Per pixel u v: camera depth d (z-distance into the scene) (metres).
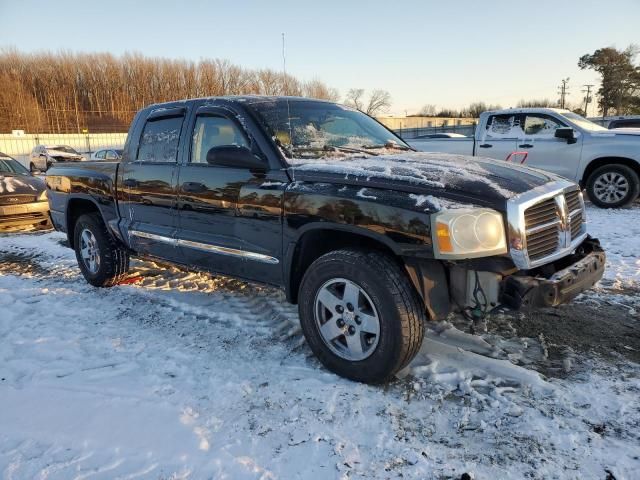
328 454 2.49
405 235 2.84
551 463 2.41
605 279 5.15
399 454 2.49
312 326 3.33
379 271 2.95
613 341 3.73
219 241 3.94
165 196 4.35
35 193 8.97
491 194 2.93
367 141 4.28
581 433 2.63
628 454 2.46
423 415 2.82
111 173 4.99
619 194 9.17
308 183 3.34
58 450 2.52
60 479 2.32
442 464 2.42
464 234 2.75
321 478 2.32
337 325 3.21
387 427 2.71
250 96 4.23
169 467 2.38
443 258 2.74
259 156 3.65
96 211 5.50
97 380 3.24
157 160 4.52
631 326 3.99
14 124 52.25
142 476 2.33
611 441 2.56
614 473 2.33
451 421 2.76
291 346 3.74
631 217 8.30
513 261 2.89
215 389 3.11
